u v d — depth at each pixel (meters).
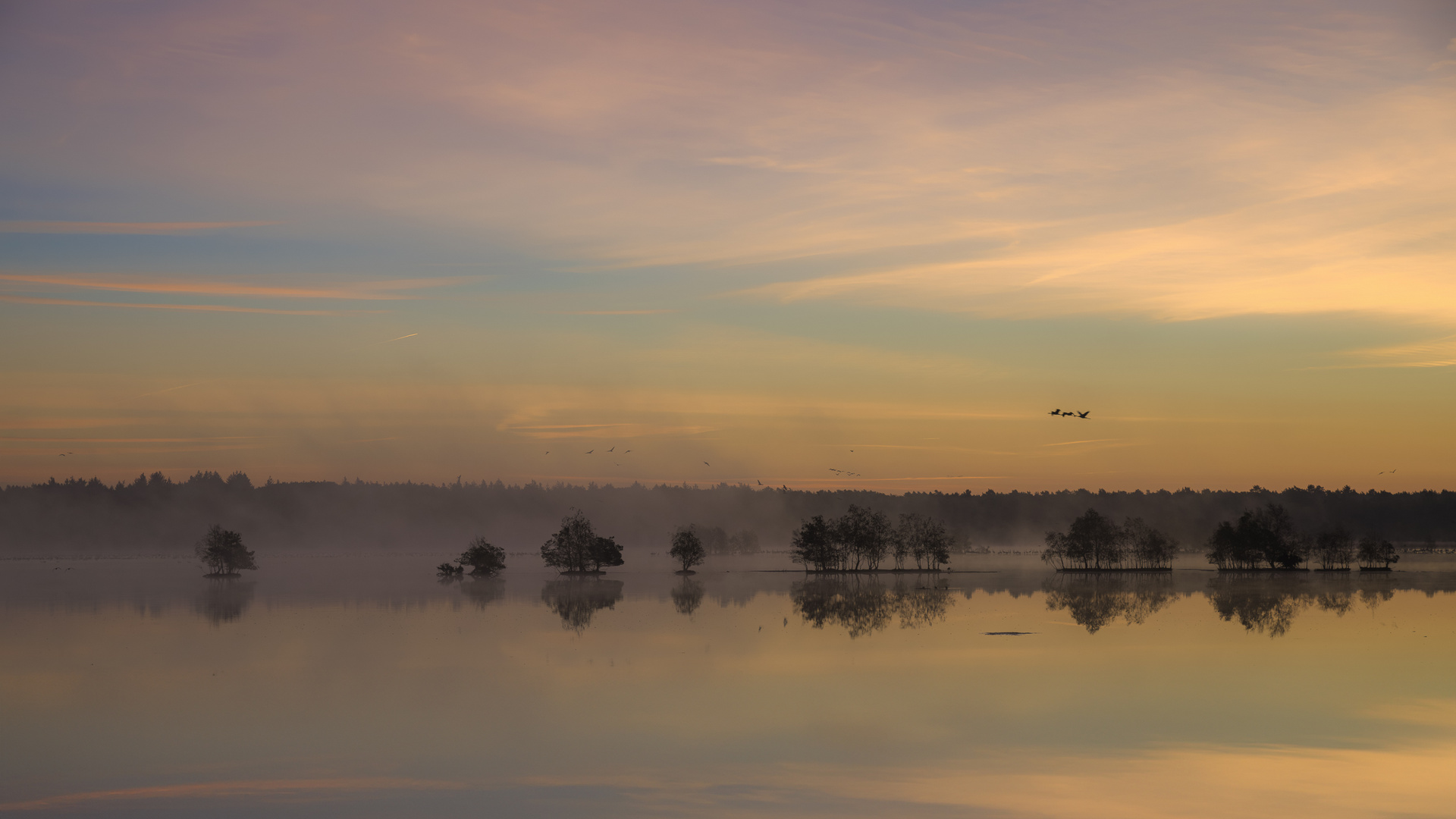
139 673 72.69
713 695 62.06
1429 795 40.38
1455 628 99.75
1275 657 78.38
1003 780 42.81
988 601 138.75
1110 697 60.91
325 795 41.53
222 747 49.53
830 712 56.69
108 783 43.75
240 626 106.62
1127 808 39.06
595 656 80.31
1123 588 163.88
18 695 63.78
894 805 39.41
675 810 39.03
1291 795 40.53
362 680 68.50
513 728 52.97
